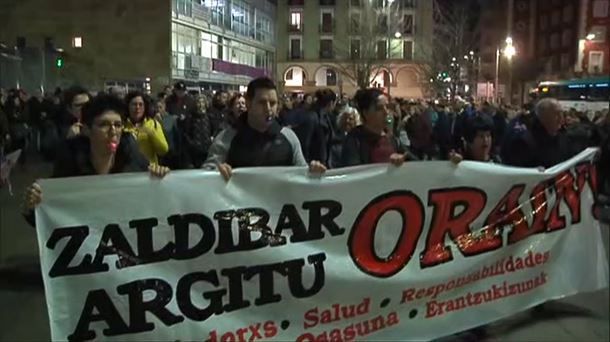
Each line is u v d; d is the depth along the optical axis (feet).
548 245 16.38
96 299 11.91
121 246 12.03
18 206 32.12
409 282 14.39
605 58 202.69
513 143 18.19
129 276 12.08
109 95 14.42
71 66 112.16
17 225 27.35
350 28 222.28
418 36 230.27
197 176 12.51
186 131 29.68
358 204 13.80
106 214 11.91
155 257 12.26
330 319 13.65
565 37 222.89
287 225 13.24
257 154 14.25
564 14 223.51
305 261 13.38
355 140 16.69
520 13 256.52
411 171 14.30
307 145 29.04
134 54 114.62
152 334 12.26
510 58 217.56
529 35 253.24
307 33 228.22
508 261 15.75
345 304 13.79
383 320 14.17
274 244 13.14
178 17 118.83
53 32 114.62
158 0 113.91
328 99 34.06
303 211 13.32
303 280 13.39
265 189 13.04
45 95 72.59
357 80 204.23
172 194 12.34
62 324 11.73
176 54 119.34
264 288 13.10
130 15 114.42
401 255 14.29
